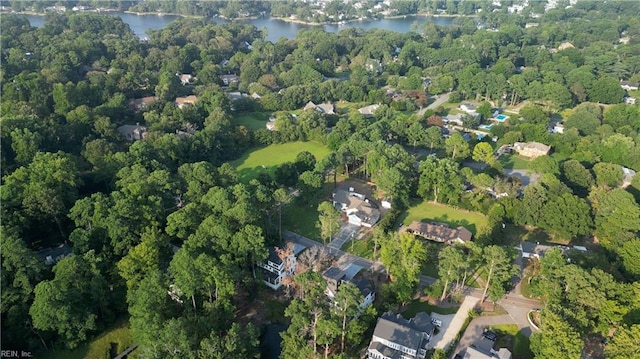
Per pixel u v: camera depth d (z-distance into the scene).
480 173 179.00
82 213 135.75
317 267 136.88
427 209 174.25
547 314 104.50
